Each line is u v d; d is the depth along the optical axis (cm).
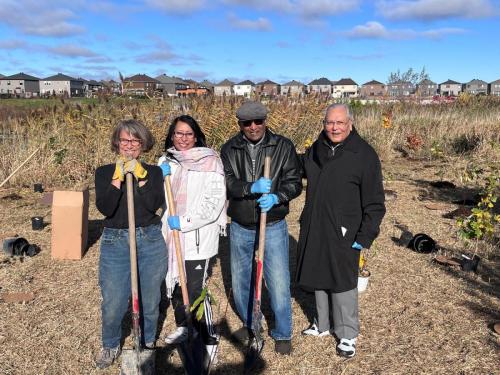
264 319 419
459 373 352
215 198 342
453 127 1484
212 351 364
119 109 1007
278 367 362
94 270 535
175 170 354
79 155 993
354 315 367
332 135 337
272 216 351
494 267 540
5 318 429
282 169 349
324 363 366
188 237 349
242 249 365
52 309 447
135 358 327
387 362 367
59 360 370
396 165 1169
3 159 948
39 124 1020
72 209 559
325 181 345
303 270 361
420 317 430
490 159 1168
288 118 1088
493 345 385
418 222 698
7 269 535
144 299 346
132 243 315
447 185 928
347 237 344
